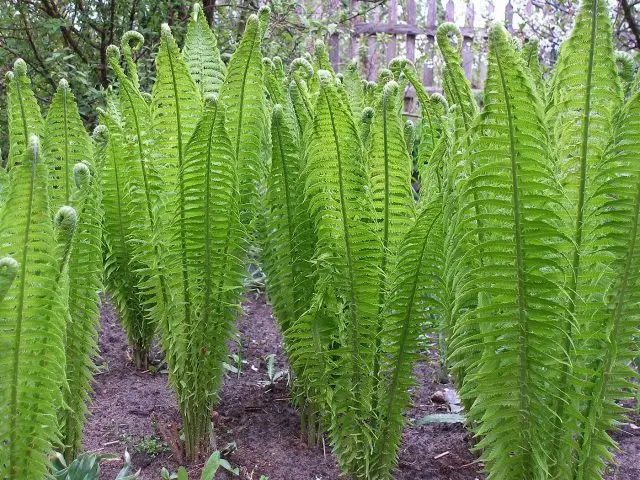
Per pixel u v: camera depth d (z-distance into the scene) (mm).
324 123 1438
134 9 4832
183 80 1698
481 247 1310
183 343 1820
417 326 1549
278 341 3109
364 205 1519
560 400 1391
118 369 2697
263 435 2135
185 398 1878
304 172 1599
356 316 1562
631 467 2012
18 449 1256
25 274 1170
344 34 5684
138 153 1799
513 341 1335
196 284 1756
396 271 1528
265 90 2012
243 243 1817
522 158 1243
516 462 1428
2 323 1181
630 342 1343
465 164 1329
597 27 1279
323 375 1633
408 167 1544
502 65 1195
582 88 1316
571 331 1354
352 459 1691
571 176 1359
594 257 1313
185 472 1635
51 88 5113
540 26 5281
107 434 2113
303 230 1759
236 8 5344
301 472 1915
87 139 1804
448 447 2119
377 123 1491
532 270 1294
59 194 1761
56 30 4434
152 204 1803
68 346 1651
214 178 1652
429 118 1846
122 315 2553
